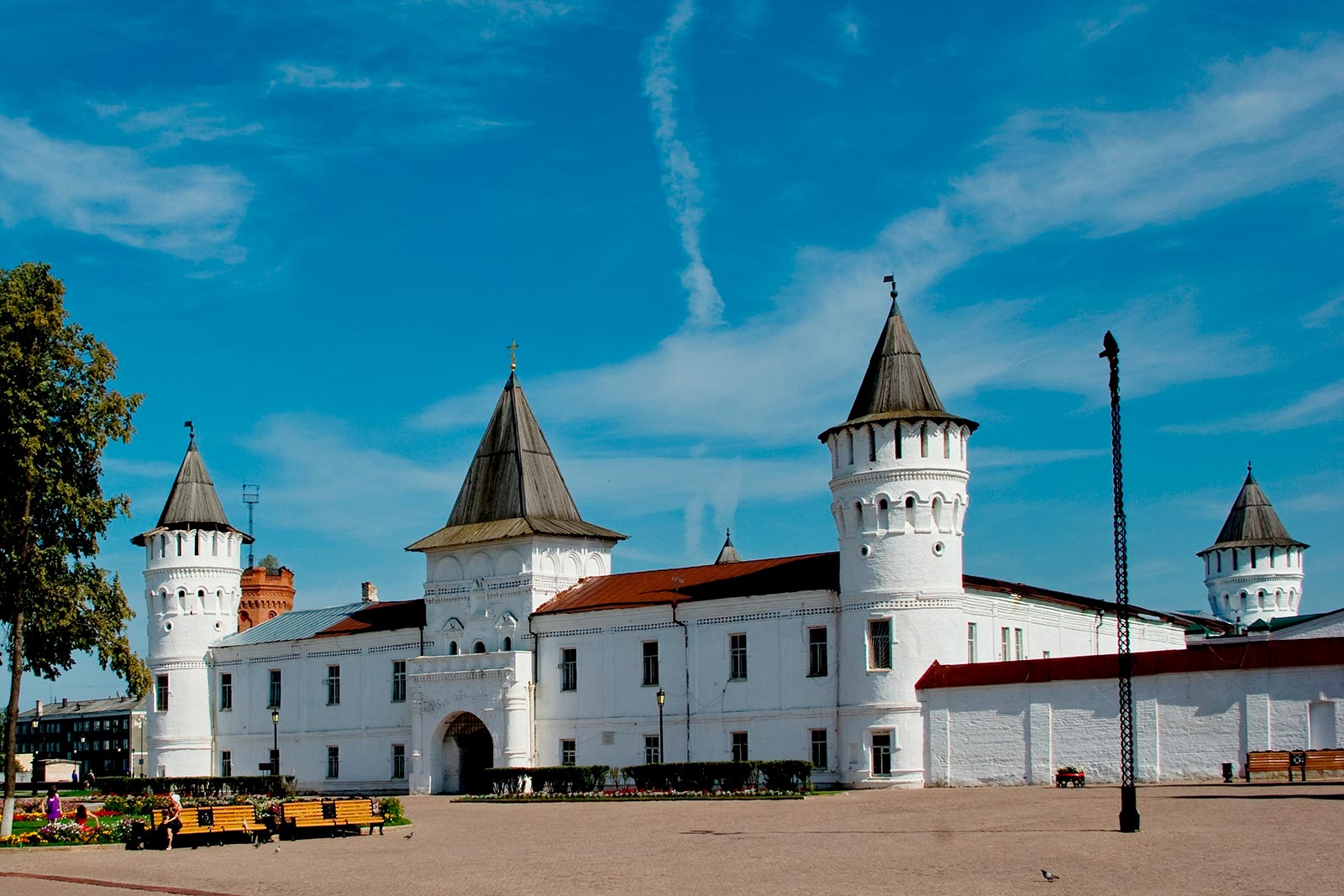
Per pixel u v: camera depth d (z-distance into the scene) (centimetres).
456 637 8000
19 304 5422
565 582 7969
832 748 6606
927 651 6391
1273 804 3966
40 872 3603
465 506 8269
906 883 2728
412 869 3378
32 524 5491
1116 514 3741
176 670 9050
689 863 3256
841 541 6700
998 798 5075
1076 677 5866
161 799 5984
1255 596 11575
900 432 6512
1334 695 5191
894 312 6838
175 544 9131
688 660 7144
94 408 5506
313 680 8644
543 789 6862
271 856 3878
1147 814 3900
